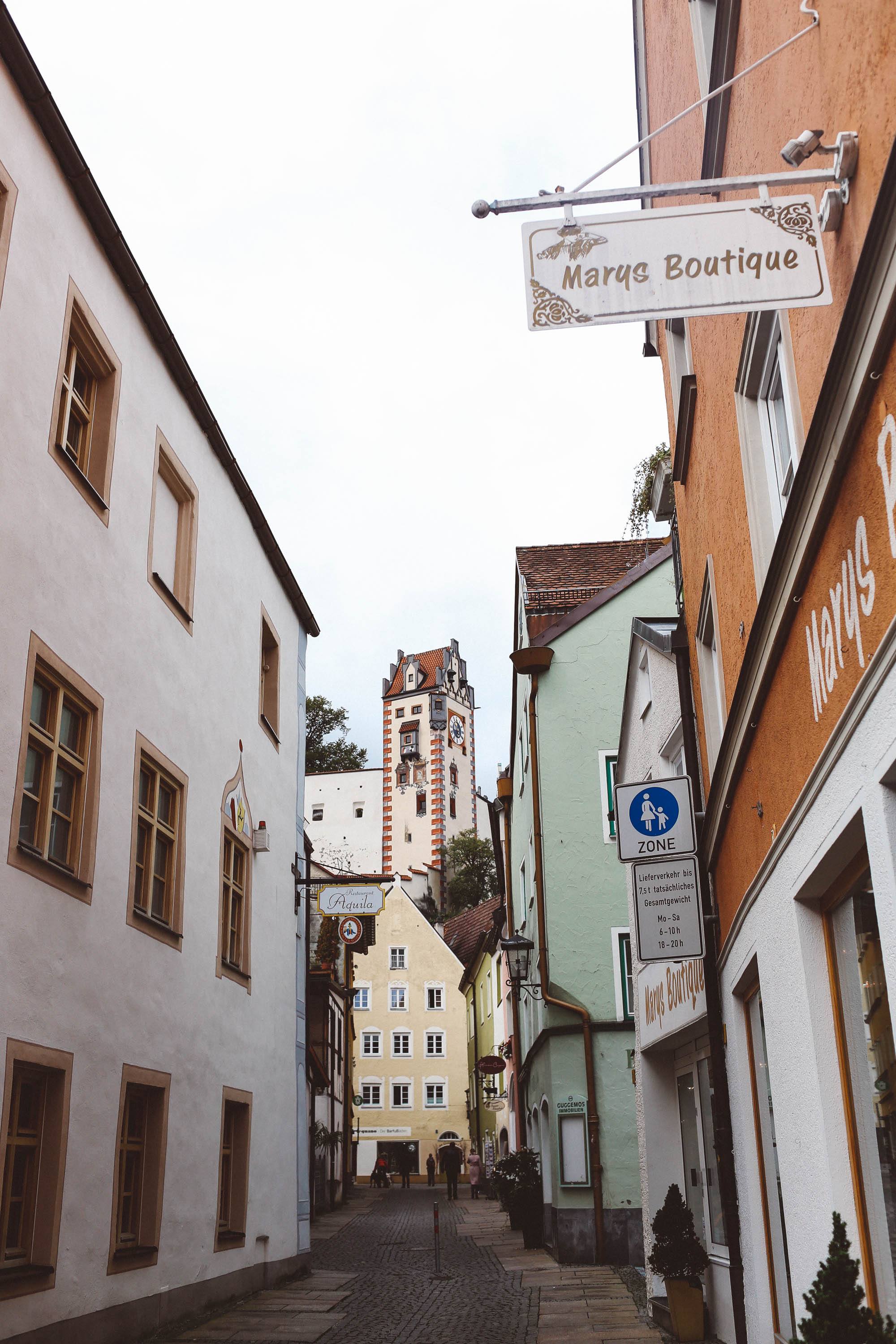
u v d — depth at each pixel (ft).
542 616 76.28
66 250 33.65
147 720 38.83
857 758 14.70
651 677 43.21
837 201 14.08
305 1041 59.98
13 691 28.86
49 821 30.99
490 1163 139.13
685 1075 41.16
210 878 45.19
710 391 27.81
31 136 31.60
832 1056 18.79
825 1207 18.33
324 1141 107.86
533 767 69.97
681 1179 43.14
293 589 61.57
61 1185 29.99
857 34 13.05
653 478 54.19
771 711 21.29
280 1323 40.14
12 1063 27.63
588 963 65.51
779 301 14.14
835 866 17.60
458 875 318.65
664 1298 40.09
